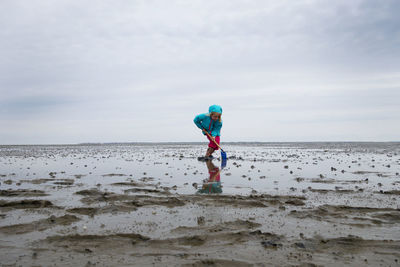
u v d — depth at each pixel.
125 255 2.72
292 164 10.02
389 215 3.85
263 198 4.84
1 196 5.04
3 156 14.56
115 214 3.96
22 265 2.51
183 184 6.17
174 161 11.51
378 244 2.94
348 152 16.52
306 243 2.97
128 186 5.97
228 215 3.90
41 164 10.41
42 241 3.04
